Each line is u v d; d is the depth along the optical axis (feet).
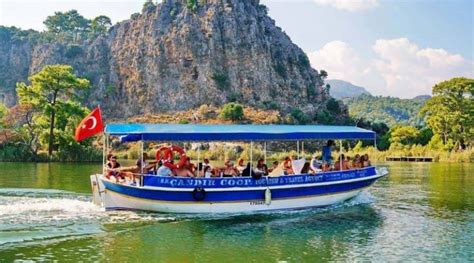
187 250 64.49
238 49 563.07
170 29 573.33
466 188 135.23
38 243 66.33
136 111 529.86
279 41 611.47
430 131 418.72
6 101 592.19
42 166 218.38
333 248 66.23
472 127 381.60
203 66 542.16
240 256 62.08
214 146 270.05
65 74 285.23
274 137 90.74
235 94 529.86
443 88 394.52
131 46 581.53
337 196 97.14
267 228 77.56
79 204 92.58
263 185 88.43
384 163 286.87
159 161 90.53
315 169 97.25
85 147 276.00
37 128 280.92
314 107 540.52
